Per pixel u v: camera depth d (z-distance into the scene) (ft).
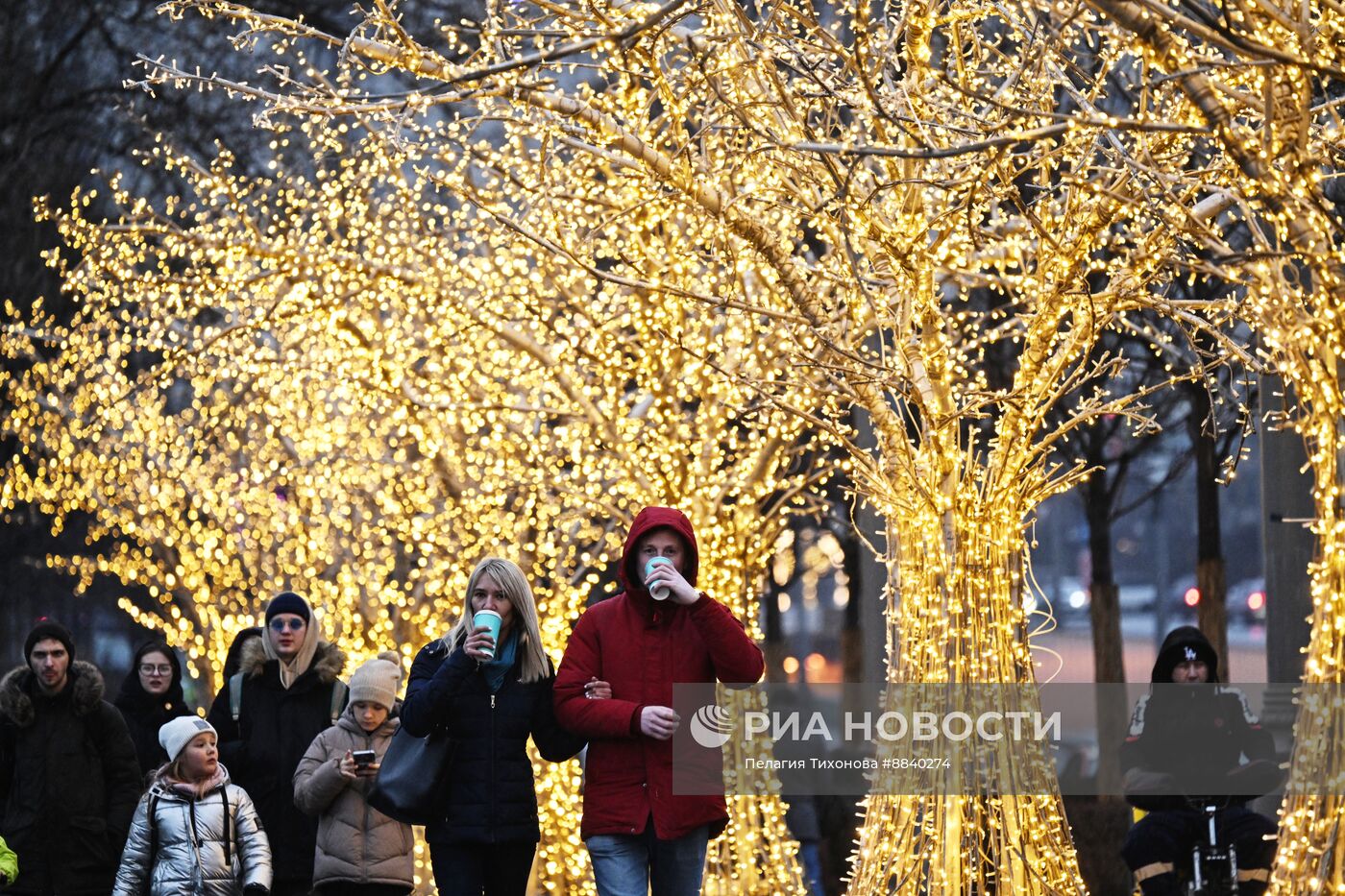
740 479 67.97
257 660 52.44
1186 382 94.43
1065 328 64.75
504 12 44.52
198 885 48.29
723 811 41.01
